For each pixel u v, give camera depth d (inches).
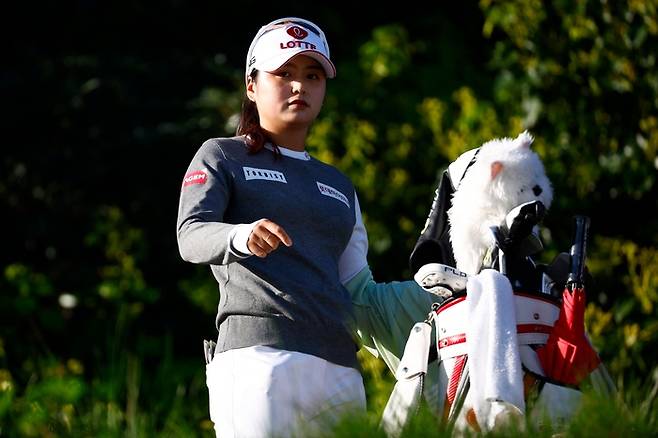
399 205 1338.6
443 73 1595.7
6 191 1708.9
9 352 1470.2
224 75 1707.7
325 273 645.9
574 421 564.1
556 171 1139.3
